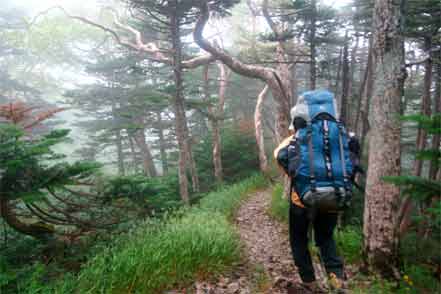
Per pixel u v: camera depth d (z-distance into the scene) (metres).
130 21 13.57
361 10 10.27
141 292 3.85
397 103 4.59
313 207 3.07
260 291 4.09
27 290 3.53
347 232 6.28
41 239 4.89
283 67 11.55
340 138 3.19
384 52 4.61
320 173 3.05
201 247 4.93
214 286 4.29
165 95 11.70
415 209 7.82
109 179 5.61
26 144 4.26
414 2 8.09
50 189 4.35
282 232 7.70
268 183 16.33
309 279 3.61
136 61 20.23
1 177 4.07
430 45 9.72
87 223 5.22
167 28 10.74
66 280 3.69
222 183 16.55
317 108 3.29
